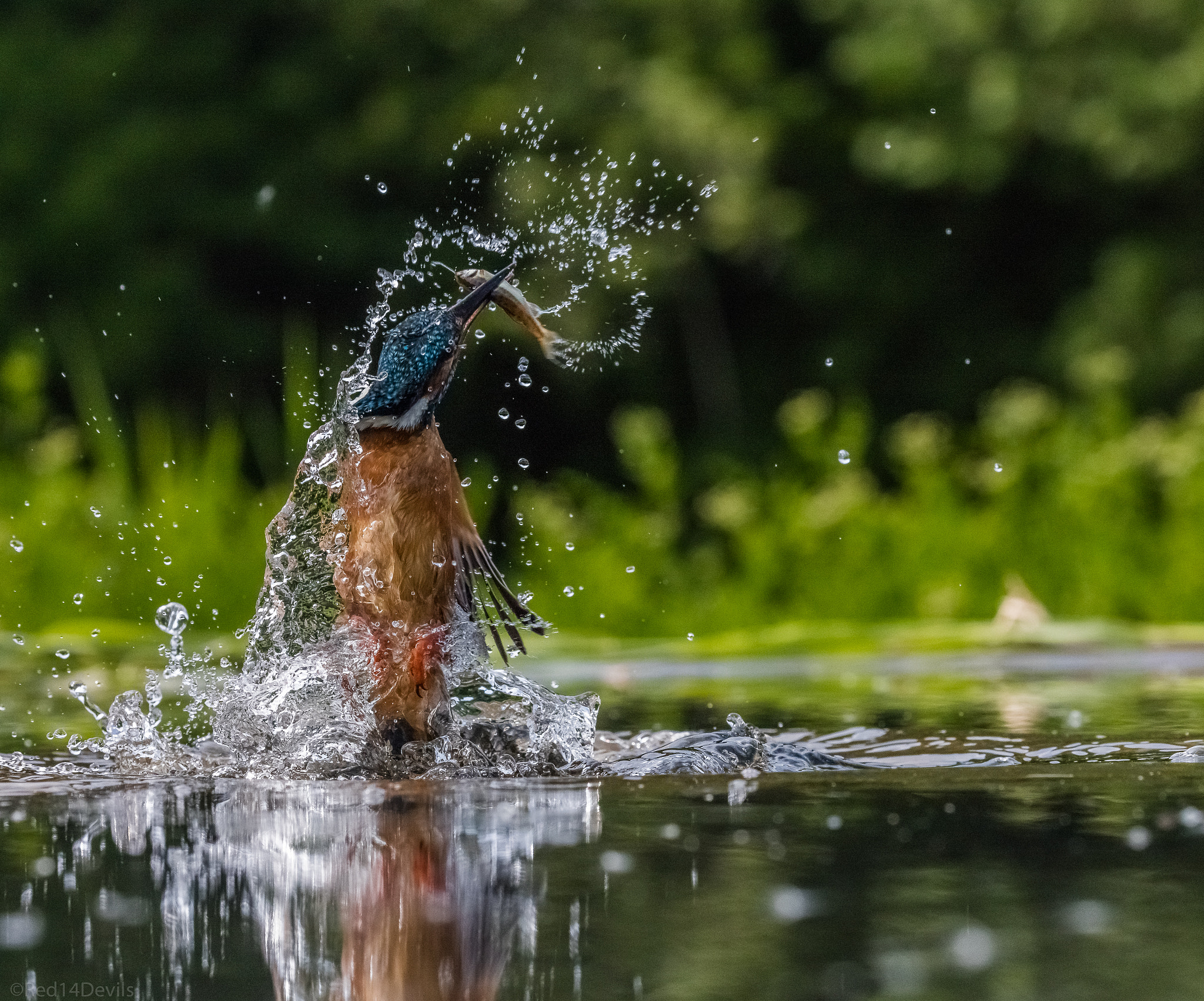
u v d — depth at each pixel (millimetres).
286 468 23203
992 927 3266
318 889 3805
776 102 33094
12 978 3033
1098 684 10656
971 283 34562
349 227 33125
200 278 33094
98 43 33969
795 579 23078
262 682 7168
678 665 13641
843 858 4031
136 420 32375
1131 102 29750
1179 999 2748
